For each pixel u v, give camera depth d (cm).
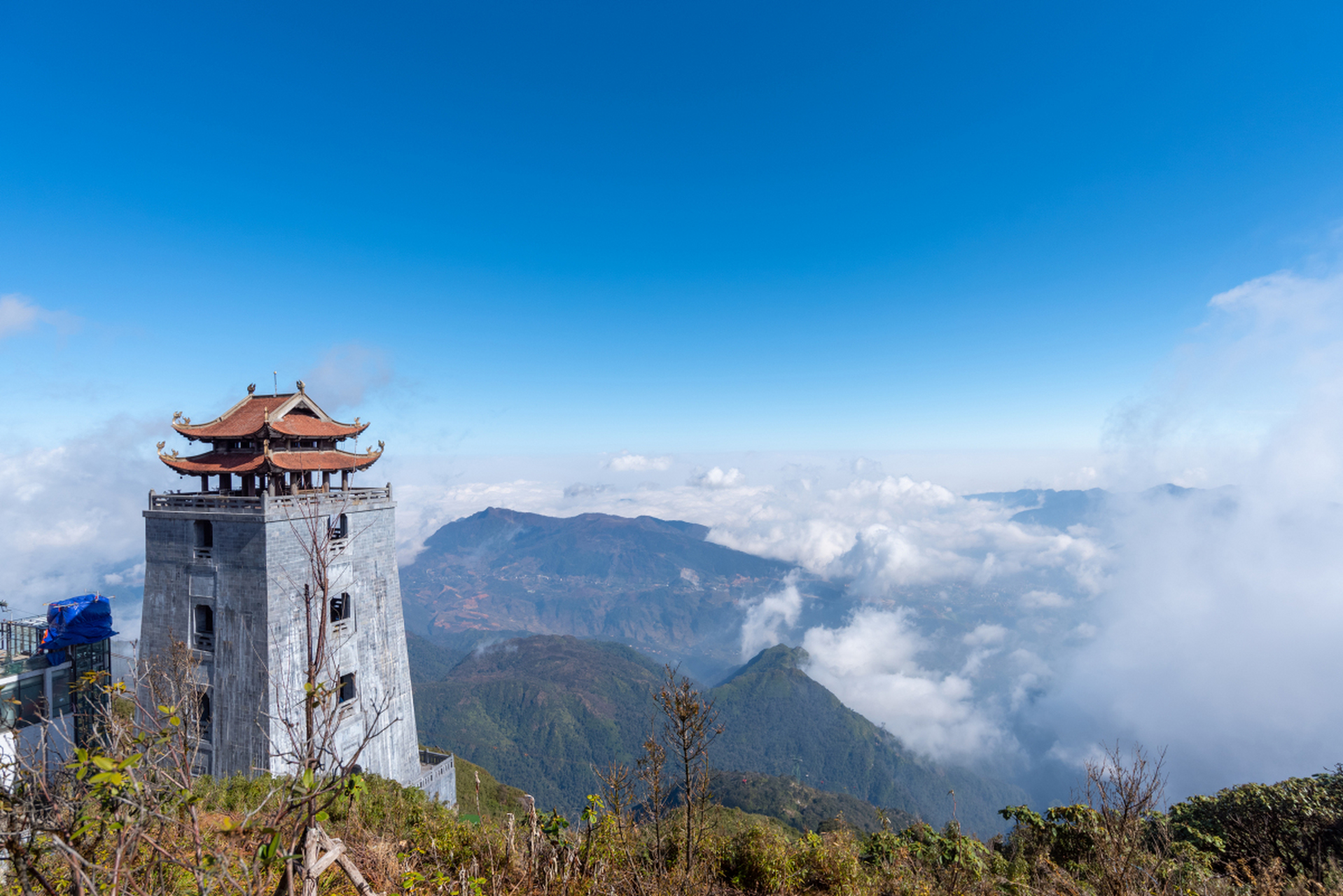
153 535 3822
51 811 586
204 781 1912
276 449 3806
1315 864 2173
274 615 3488
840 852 1973
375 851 1531
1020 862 2184
